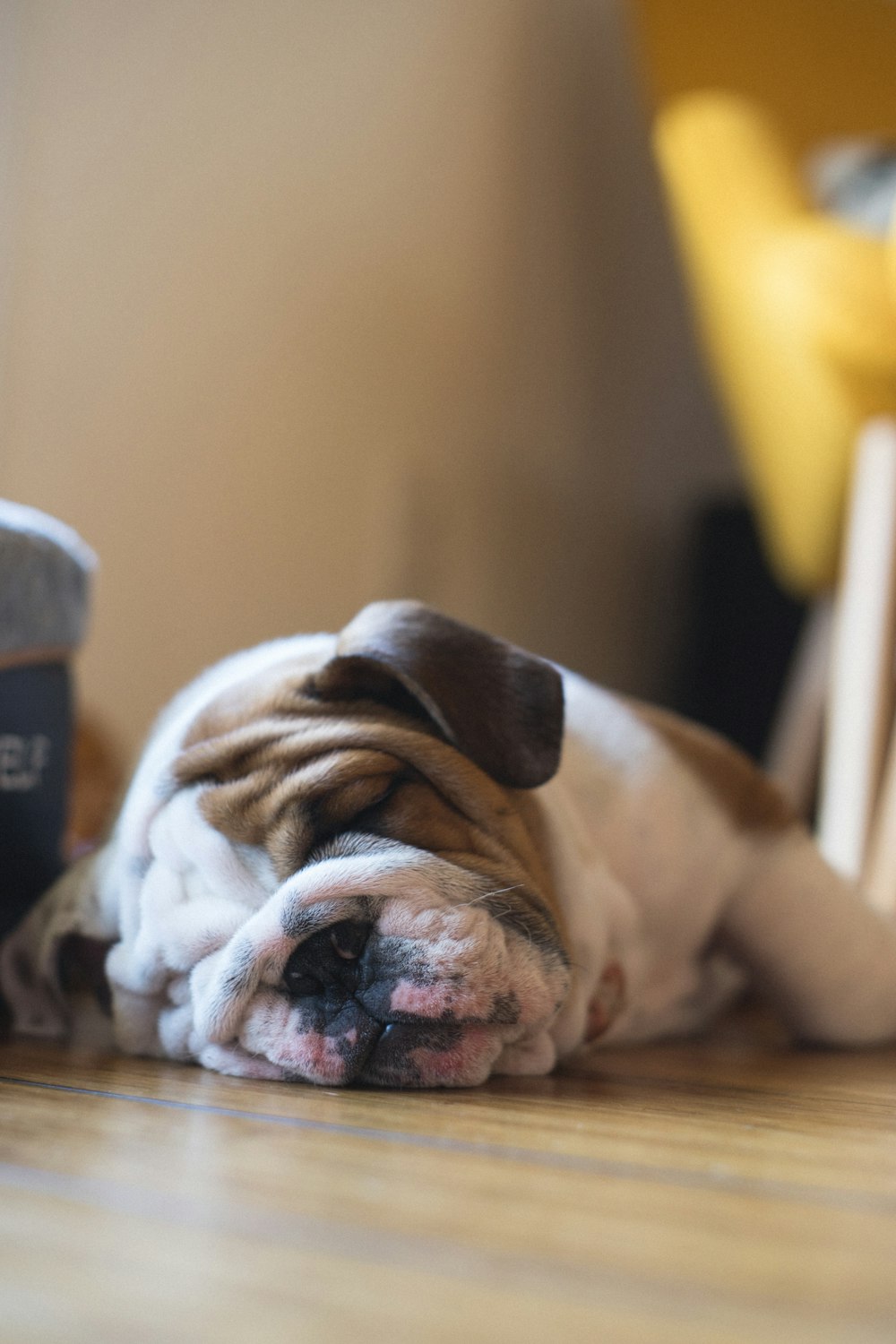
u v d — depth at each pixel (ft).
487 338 14.10
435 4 13.48
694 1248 2.16
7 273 9.54
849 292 9.65
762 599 14.90
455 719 4.46
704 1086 4.32
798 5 11.57
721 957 6.19
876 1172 2.85
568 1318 1.77
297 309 12.00
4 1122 3.29
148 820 4.57
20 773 5.96
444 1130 3.30
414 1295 1.87
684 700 15.94
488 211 14.12
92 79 10.28
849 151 10.93
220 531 11.21
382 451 12.82
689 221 10.69
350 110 12.59
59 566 6.11
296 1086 4.09
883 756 8.50
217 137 11.32
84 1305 1.83
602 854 5.43
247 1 11.64
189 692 5.44
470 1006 4.00
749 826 5.78
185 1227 2.26
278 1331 1.72
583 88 15.46
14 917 6.01
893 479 8.59
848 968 5.73
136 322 10.55
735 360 10.64
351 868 4.05
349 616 12.48
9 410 9.54
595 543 15.49
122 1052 4.84
